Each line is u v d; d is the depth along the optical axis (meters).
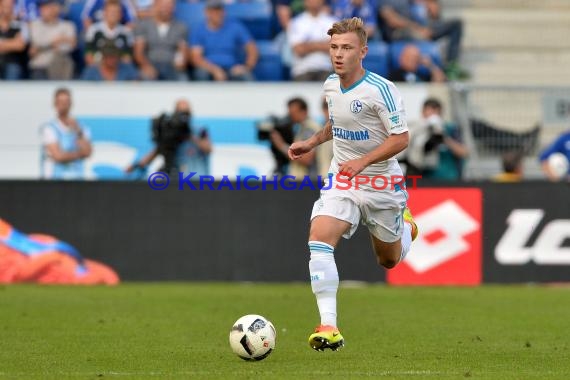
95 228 55.09
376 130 28.23
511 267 55.94
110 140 60.22
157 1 64.62
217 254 55.53
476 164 60.06
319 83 61.25
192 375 24.34
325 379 23.55
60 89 59.16
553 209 55.97
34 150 60.09
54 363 26.88
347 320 38.56
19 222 54.84
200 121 60.38
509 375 24.73
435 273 55.78
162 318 38.69
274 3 70.88
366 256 55.97
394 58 68.19
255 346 26.84
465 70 75.19
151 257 55.41
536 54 76.56
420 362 27.17
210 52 65.19
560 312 41.72
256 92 60.84
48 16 64.94
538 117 62.19
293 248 55.56
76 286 53.00
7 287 52.03
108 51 63.62
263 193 55.56
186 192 55.47
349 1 68.62
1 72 64.75
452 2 77.62
